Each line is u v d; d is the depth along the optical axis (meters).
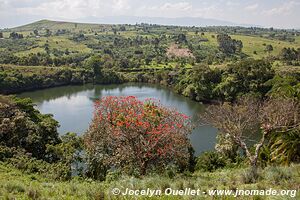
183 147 19.11
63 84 113.69
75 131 55.62
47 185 13.52
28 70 110.94
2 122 36.00
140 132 17.61
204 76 84.94
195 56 142.12
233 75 81.44
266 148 23.70
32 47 163.12
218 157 27.47
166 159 18.36
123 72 124.75
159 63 137.62
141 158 17.55
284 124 20.47
